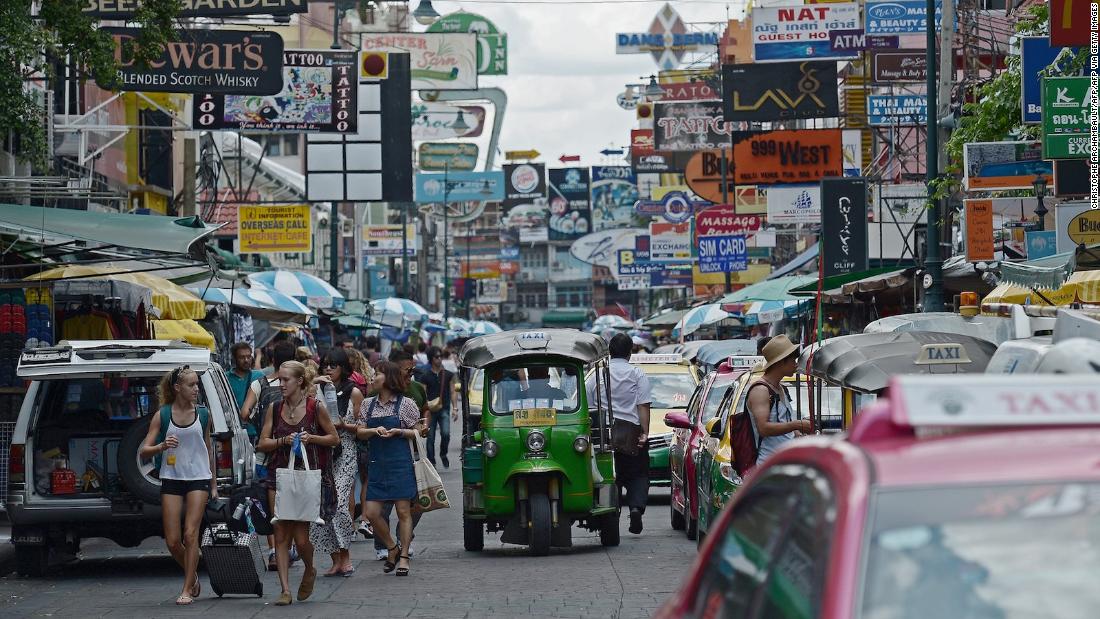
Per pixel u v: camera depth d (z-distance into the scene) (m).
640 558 27.67
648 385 30.78
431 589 23.80
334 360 28.00
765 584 6.54
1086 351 10.12
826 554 5.68
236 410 26.98
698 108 90.00
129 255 33.28
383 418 25.72
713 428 25.97
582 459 28.91
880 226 64.38
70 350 25.41
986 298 33.59
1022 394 6.16
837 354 20.00
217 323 48.50
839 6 67.06
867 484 5.75
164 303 38.06
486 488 28.91
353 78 54.81
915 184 64.44
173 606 22.30
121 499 25.48
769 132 66.25
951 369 19.14
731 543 7.60
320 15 124.06
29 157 34.50
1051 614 5.24
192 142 65.25
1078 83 31.39
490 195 153.62
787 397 21.42
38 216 31.09
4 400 31.80
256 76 47.00
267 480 23.22
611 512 29.59
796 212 66.88
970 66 62.00
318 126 54.50
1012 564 5.39
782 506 6.81
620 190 197.88
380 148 67.56
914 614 5.29
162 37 36.28
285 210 67.38
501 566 27.08
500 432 28.91
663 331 127.50
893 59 66.31
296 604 22.39
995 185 41.22
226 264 42.31
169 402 23.08
